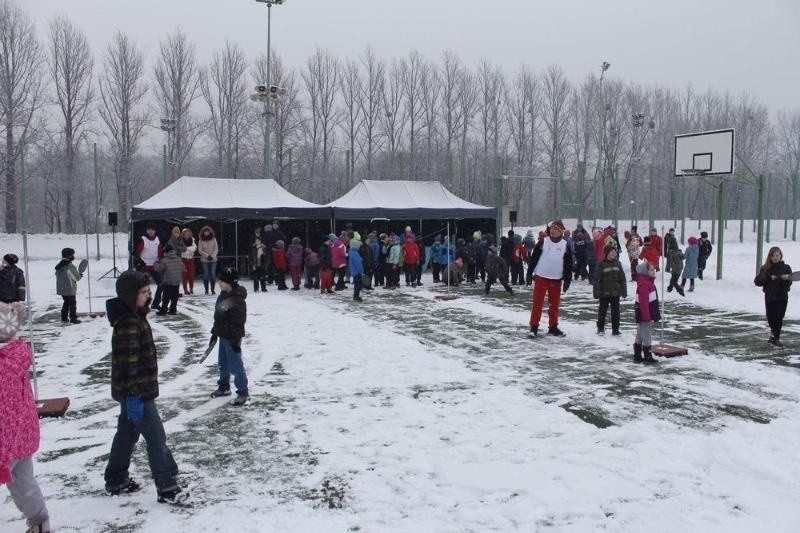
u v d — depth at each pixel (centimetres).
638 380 820
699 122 6775
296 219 2469
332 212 2355
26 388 386
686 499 459
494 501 461
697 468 518
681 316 1371
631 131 6181
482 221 2902
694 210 6331
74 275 1340
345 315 1432
